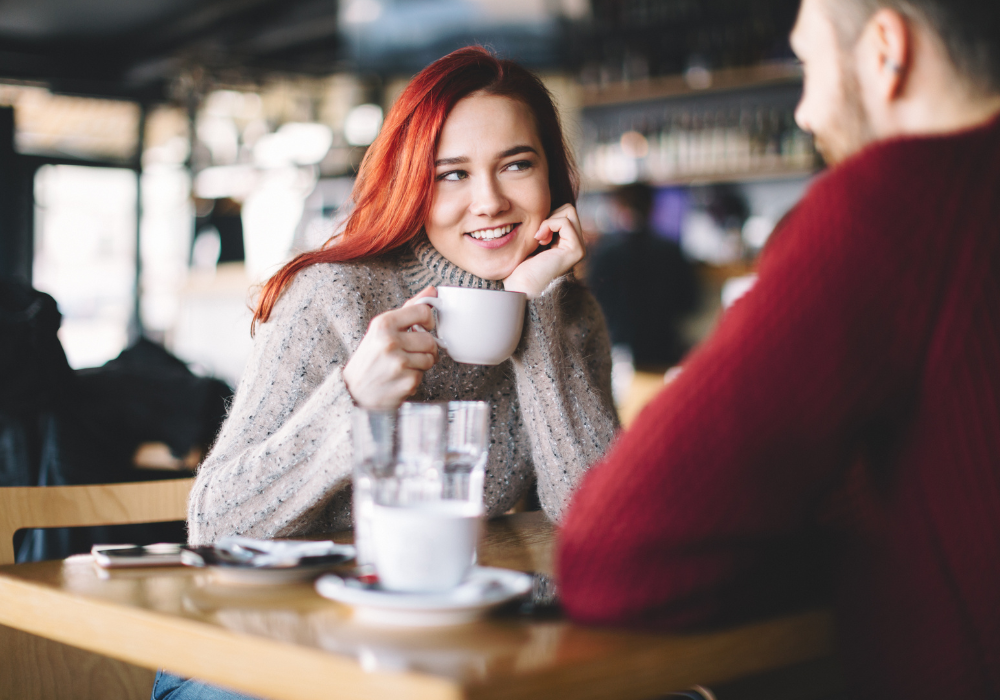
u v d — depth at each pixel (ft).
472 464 2.74
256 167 21.99
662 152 16.67
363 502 2.68
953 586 2.39
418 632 2.18
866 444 2.59
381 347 3.37
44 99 22.56
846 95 2.74
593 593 2.30
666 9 16.01
